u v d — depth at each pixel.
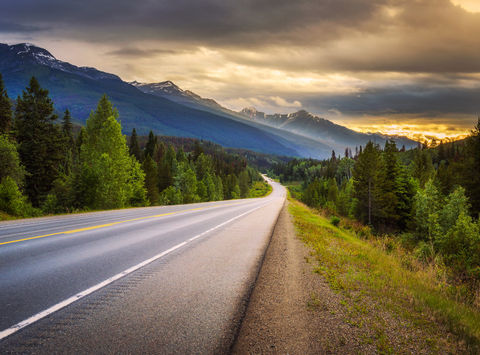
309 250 8.48
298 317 3.72
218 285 4.73
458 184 32.09
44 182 33.44
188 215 17.66
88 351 2.62
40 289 4.12
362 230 22.86
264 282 5.09
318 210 36.22
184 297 4.12
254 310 3.85
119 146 28.44
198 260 6.37
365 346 3.09
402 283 6.02
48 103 34.84
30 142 33.16
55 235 8.73
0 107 30.77
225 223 14.16
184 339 2.96
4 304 3.54
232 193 95.62
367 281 5.64
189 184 56.44
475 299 6.25
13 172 23.56
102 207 25.33
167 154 81.38
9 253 6.21
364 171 42.41
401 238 29.86
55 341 2.76
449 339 3.49
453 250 17.17
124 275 5.00
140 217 15.36
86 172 25.55
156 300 3.95
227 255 7.05
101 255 6.36
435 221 27.83
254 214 20.56
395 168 40.47
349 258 7.90
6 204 18.02
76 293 4.04
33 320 3.17
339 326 3.54
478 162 30.27
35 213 19.30
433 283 7.07
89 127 34.97
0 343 2.66
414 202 37.34
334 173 140.75
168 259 6.31
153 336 2.97
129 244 7.76
